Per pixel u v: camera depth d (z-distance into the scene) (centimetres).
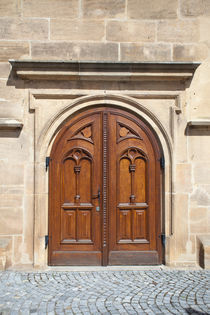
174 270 391
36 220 397
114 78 403
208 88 411
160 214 415
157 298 309
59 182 411
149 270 391
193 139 411
